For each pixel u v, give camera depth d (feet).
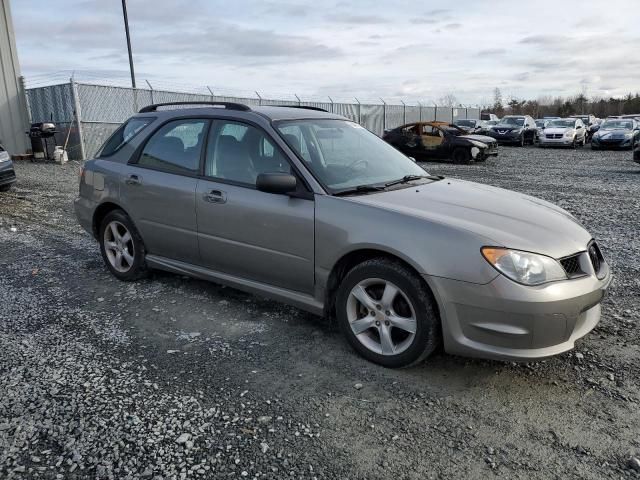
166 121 15.52
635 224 24.89
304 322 13.46
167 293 15.62
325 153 13.30
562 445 8.63
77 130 58.39
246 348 12.07
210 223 13.66
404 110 112.68
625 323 13.24
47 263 18.99
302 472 8.03
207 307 14.51
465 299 9.87
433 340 10.44
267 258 12.68
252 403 9.86
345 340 12.45
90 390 10.27
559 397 10.03
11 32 60.39
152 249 15.74
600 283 10.59
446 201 11.84
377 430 9.05
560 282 9.83
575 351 11.81
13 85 61.05
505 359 9.80
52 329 13.17
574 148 88.99
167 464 8.18
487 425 9.19
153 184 14.97
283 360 11.51
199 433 8.95
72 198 34.09
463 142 60.85
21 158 58.65
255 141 13.23
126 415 9.44
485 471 8.04
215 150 13.98
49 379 10.68
